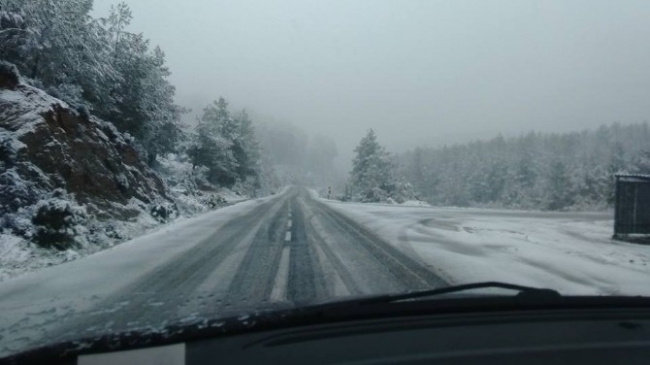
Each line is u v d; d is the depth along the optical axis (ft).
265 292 20.02
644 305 9.57
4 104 42.80
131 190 58.49
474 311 8.94
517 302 9.09
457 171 333.62
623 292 21.07
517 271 25.67
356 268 25.58
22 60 58.70
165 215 56.24
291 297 19.13
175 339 7.06
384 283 21.99
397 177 203.51
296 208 84.53
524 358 6.42
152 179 70.95
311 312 7.94
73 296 19.17
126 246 33.96
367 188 191.31
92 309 17.03
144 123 90.27
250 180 223.92
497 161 291.58
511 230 50.21
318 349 6.71
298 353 6.55
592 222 67.77
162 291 20.13
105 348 6.75
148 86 92.53
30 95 46.09
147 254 30.35
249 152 225.76
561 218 75.25
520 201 233.14
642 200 46.88
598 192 193.47
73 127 49.75
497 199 277.03
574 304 9.34
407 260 28.40
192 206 75.87
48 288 20.70
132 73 85.15
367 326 7.91
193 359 6.35
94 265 26.43
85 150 49.60
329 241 36.83
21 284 21.47
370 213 72.08
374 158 199.31
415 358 6.33
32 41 53.72
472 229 49.44
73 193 43.01
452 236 42.01
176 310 16.93
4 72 46.19
